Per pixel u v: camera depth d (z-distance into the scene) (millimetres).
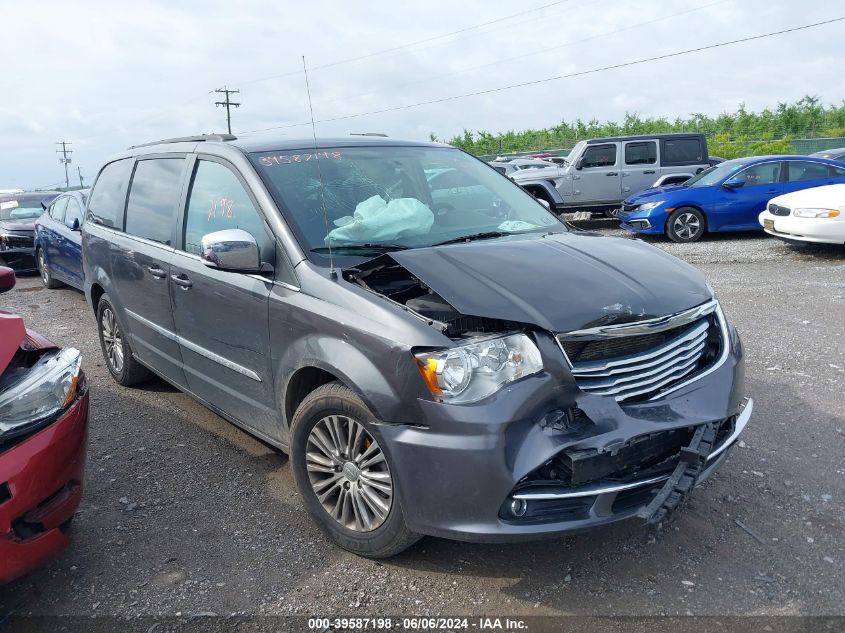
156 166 4746
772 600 2807
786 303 7613
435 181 4188
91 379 5887
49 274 10523
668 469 2879
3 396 2707
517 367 2678
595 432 2678
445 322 2799
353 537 3123
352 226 3504
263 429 3744
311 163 3887
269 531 3455
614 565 3068
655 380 2904
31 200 13250
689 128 46938
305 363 3145
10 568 2611
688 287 3182
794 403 4770
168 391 5531
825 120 44781
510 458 2604
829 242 10258
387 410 2789
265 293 3404
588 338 2738
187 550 3303
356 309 2953
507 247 3355
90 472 4148
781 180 12648
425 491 2723
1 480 2600
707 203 12641
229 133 4336
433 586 2975
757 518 3393
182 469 4164
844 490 3621
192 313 4047
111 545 3359
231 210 3799
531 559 3137
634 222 13227
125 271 4840
